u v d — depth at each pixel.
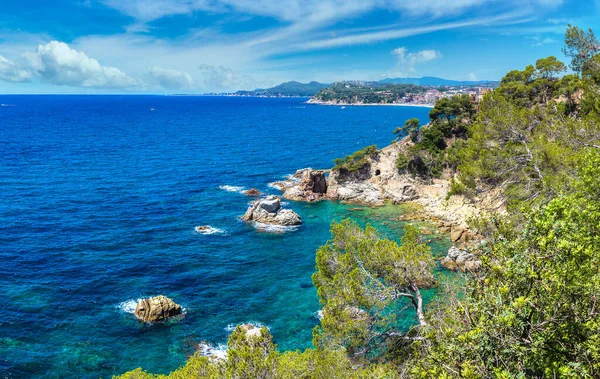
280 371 17.44
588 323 10.17
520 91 75.62
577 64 33.12
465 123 91.88
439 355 11.46
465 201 56.97
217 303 42.62
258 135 176.38
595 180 16.48
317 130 198.75
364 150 91.88
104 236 58.91
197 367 20.11
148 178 93.69
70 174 93.88
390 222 67.94
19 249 52.88
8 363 32.44
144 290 44.50
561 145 30.12
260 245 58.44
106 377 31.81
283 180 96.00
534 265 11.29
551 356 10.48
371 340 20.78
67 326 37.56
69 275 46.91
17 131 167.75
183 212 71.19
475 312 13.13
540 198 26.19
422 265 20.86
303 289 45.94
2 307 39.69
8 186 81.31
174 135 172.38
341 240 24.44
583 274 10.61
